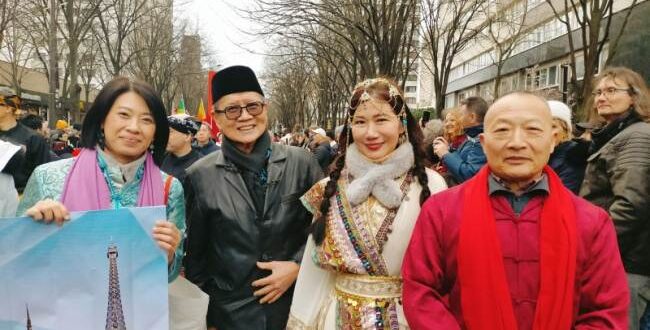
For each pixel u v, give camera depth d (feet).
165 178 7.91
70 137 41.91
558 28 67.77
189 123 17.44
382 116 7.88
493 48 80.69
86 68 95.61
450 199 7.07
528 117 6.47
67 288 6.65
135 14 64.95
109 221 6.77
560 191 6.67
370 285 7.78
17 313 6.52
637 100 10.26
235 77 8.71
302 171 9.31
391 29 37.14
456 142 16.08
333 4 40.14
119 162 7.45
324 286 8.50
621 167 9.70
